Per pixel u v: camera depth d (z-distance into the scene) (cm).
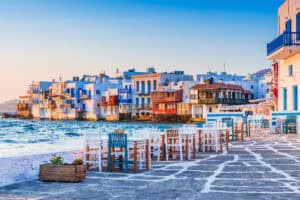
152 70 11956
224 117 2848
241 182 1114
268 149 1964
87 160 1406
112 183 1130
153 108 10112
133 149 1430
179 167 1417
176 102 9550
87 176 1254
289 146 2102
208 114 2877
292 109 3341
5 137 5947
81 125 10544
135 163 1324
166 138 1645
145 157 1461
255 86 9381
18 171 1185
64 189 1056
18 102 16350
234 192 984
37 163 1252
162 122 9781
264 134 3030
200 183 1109
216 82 9425
